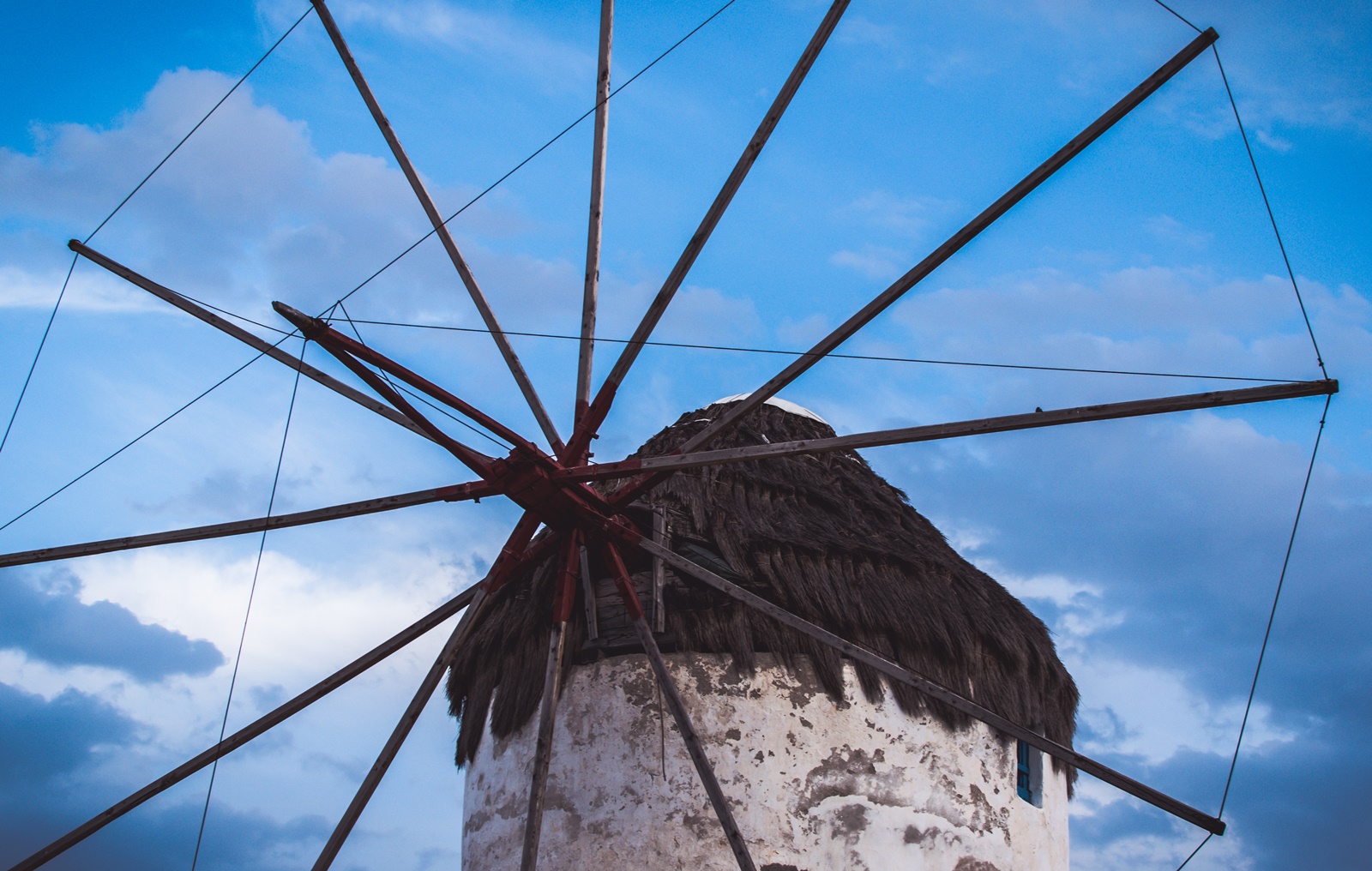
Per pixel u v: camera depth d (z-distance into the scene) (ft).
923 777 33.99
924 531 41.01
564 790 33.73
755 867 30.14
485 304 35.83
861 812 33.04
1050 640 39.27
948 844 33.45
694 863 32.09
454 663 39.70
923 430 28.81
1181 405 27.40
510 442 31.07
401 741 29.96
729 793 32.81
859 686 34.55
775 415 43.42
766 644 34.63
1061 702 38.58
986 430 28.48
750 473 39.50
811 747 33.58
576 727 34.47
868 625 35.19
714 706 33.86
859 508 40.32
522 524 32.91
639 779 33.30
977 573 39.86
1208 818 28.19
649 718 33.96
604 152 37.50
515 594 38.63
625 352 33.32
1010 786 35.29
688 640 34.63
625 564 35.50
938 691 29.50
